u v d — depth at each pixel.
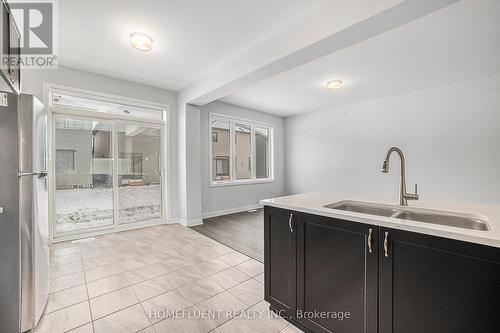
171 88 4.40
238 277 2.41
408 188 4.61
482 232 1.00
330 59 3.17
